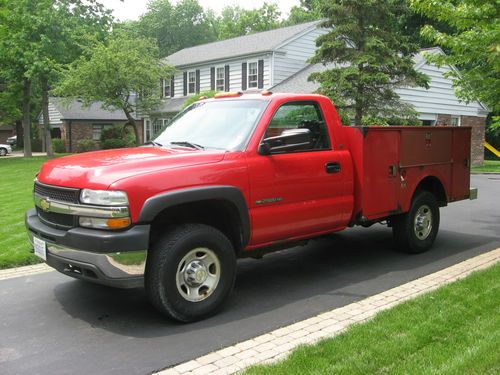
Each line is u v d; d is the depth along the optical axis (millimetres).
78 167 4676
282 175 5289
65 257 4488
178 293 4590
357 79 16375
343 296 5398
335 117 6031
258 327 4562
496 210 11117
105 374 3707
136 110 30750
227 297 4973
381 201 6359
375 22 16609
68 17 32000
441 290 5176
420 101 22594
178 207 4715
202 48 33844
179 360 3910
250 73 26984
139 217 4316
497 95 8516
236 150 5070
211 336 4375
